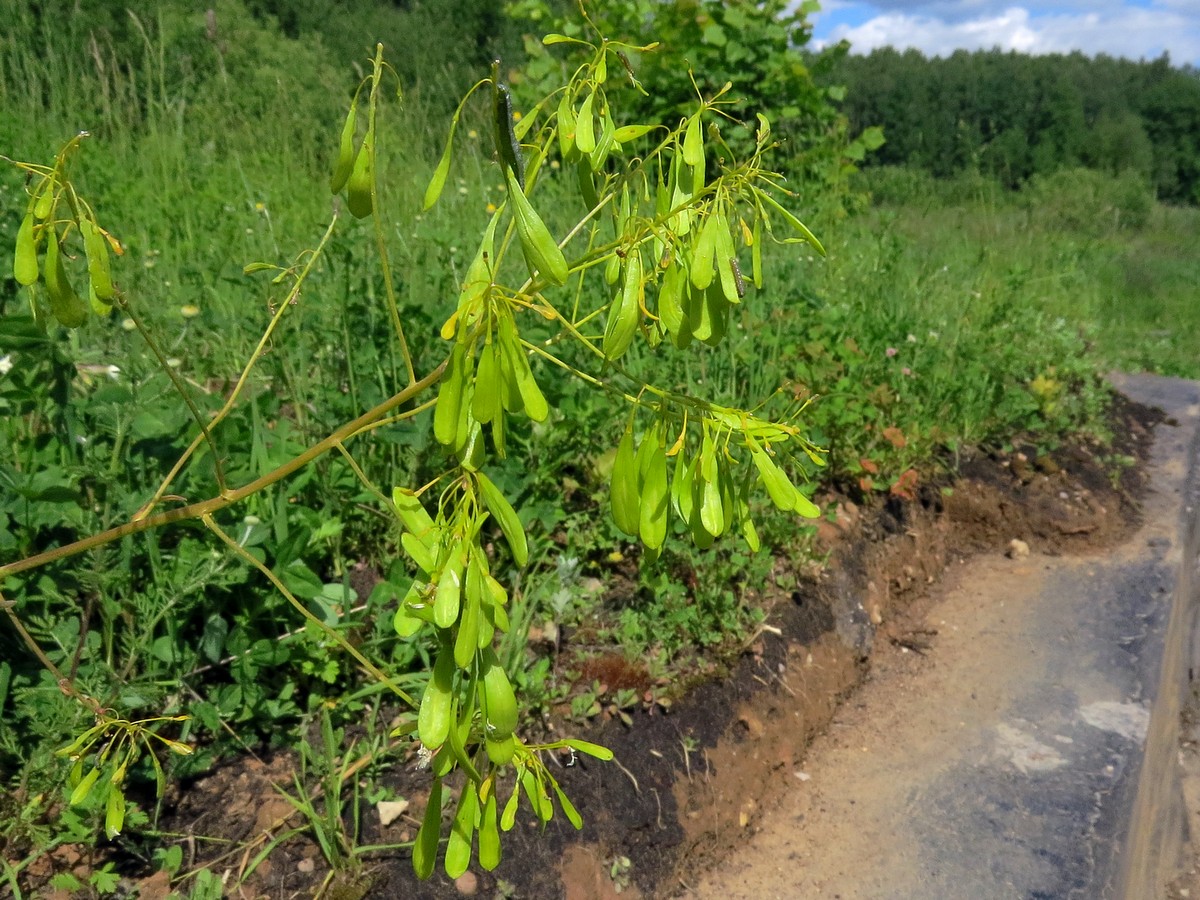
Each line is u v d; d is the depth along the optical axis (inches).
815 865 104.5
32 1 273.9
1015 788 118.6
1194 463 240.2
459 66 402.6
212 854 74.9
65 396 86.0
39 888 69.0
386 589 90.6
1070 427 232.8
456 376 41.3
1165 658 154.3
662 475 44.3
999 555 189.0
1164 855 146.0
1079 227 520.7
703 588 119.7
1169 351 398.6
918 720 133.2
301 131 255.8
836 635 139.0
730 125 270.8
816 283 211.5
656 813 97.3
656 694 107.5
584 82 46.9
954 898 101.0
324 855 76.7
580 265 45.8
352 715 89.3
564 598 106.8
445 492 43.6
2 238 97.0
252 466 91.7
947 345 215.8
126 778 77.9
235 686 81.7
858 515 164.4
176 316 117.1
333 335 117.6
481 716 44.5
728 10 272.5
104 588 77.3
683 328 43.8
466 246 150.6
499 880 81.7
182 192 196.1
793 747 120.1
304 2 654.5
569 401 122.2
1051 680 144.3
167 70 311.7
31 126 209.5
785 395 148.9
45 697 73.7
